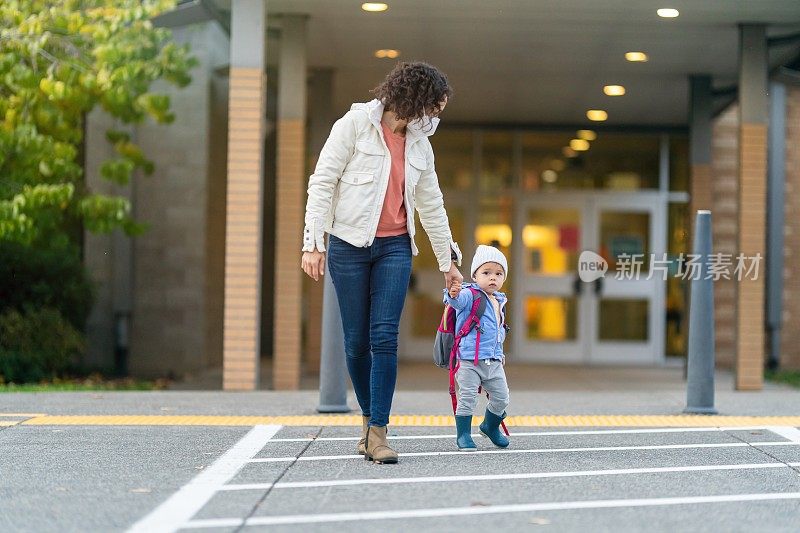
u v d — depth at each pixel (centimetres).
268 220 3475
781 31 2280
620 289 3388
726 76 2748
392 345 1057
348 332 1075
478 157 3416
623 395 1753
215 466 1051
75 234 2830
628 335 3391
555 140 3412
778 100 3077
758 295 2216
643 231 3400
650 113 3206
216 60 3012
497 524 823
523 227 3412
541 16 2197
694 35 2323
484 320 1155
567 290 3403
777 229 3084
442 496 923
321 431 1273
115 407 1490
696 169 2780
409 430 1302
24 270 2583
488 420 1173
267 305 3500
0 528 810
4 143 2197
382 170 1043
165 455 1110
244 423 1336
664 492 958
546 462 1092
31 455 1108
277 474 1013
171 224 2928
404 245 1061
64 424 1318
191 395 1672
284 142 2269
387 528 806
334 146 1041
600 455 1137
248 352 2006
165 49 2427
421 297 3409
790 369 3105
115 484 969
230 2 2138
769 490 974
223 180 3114
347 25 2298
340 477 1000
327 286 1440
